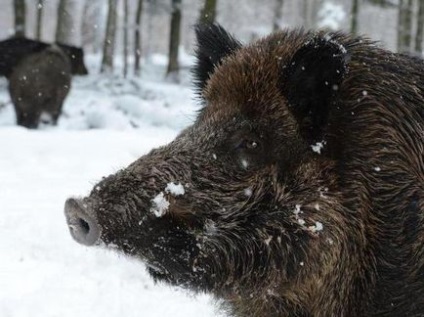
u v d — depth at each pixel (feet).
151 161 5.48
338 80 5.43
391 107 5.57
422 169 5.56
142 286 8.90
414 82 5.74
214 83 5.82
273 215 5.46
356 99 5.57
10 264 9.25
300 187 5.48
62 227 10.76
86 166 15.97
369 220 5.48
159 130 26.04
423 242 5.46
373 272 5.49
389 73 5.69
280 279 5.49
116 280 8.98
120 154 17.52
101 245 5.28
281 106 5.58
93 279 8.97
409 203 5.45
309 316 5.59
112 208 5.29
